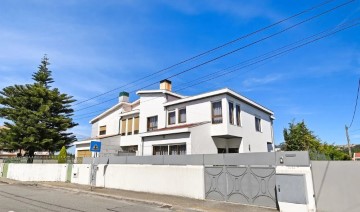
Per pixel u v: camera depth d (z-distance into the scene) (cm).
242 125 2036
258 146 2266
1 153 4781
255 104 2280
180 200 1177
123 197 1273
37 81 3650
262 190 1025
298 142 2884
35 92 3262
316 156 1540
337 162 874
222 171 1155
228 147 2061
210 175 1194
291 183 927
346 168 855
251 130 2181
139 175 1505
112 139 2617
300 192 904
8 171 2675
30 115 3088
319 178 897
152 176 1433
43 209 987
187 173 1280
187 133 1759
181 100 2108
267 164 1023
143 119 2409
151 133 1977
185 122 2084
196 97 2009
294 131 2970
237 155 1117
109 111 2977
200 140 1797
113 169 1675
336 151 3020
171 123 2191
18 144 3031
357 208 818
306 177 907
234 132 1900
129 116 2672
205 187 1202
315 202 886
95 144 1622
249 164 1074
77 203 1140
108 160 1733
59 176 2123
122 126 2731
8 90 3316
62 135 3391
